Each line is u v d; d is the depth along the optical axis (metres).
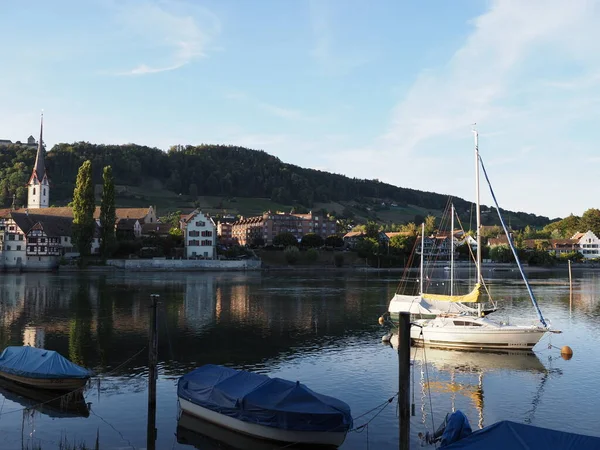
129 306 77.00
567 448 19.70
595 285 128.75
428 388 38.12
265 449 26.89
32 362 35.59
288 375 40.81
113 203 160.25
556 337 57.69
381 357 47.03
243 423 27.52
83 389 34.47
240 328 61.00
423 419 31.73
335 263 194.25
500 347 49.69
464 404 34.59
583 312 77.88
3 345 49.75
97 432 28.92
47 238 158.00
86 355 46.28
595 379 40.41
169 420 30.66
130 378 39.25
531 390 37.66
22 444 27.27
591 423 31.12
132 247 170.12
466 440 21.36
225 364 44.00
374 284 125.38
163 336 55.38
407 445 24.62
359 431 29.55
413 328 52.38
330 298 92.88
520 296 101.38
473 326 50.59
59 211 198.75
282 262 194.62
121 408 32.66
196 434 28.69
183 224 196.88
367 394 36.31
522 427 21.33
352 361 45.47
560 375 41.56
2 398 33.72
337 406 27.25
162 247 177.75
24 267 153.00
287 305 82.12
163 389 36.59
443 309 64.94
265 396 27.59
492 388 38.09
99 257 165.50
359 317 70.19
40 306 76.19
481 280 61.81
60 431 29.05
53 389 34.47
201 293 97.81
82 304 78.69
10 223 155.12
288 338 55.44
